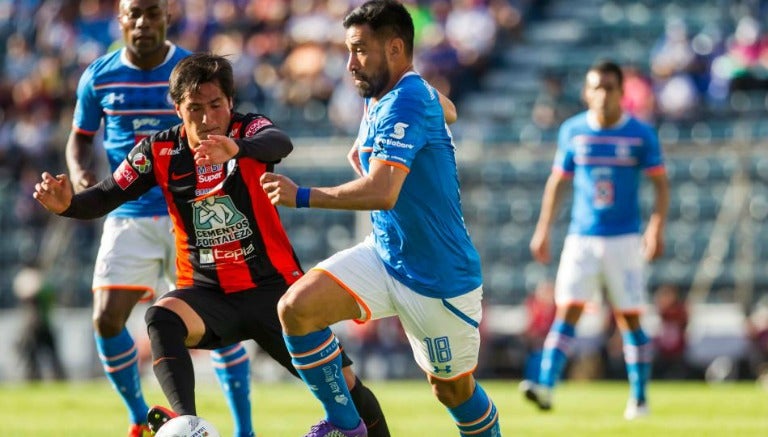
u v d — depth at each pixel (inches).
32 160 3164.4
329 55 3435.0
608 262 1578.5
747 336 2365.9
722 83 3036.4
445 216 840.9
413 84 824.9
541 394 1544.0
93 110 1152.8
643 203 2851.9
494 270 2785.4
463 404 884.6
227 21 3629.4
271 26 3599.9
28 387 2228.1
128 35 1111.6
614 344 2389.3
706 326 2429.9
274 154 847.1
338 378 842.8
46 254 2723.9
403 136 803.4
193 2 3695.9
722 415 1492.4
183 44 3555.6
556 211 1652.3
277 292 905.5
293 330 827.4
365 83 834.2
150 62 1131.3
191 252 908.6
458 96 3348.9
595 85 1590.8
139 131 1139.3
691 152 2497.5
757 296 2588.6
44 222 2977.4
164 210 1116.5
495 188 2849.4
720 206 2800.2
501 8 3531.0
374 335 2474.2
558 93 3147.1
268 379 2486.5
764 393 1870.1
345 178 2723.9
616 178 1592.0
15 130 3230.8
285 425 1348.4
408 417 1466.5
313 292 825.5
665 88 3041.3
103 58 1153.4
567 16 3595.0
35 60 3595.0
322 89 3353.8
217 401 1690.5
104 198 891.4
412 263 840.3
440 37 3388.3
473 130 3097.9
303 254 2886.3
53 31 3676.2
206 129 856.3
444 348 855.1
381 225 847.1
